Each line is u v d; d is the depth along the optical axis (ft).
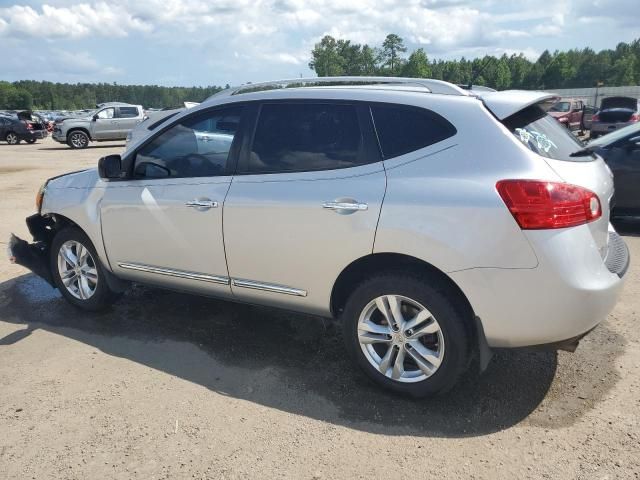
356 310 10.55
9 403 10.70
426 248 9.42
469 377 11.21
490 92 10.49
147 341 13.32
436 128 9.82
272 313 14.78
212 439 9.48
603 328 13.16
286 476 8.53
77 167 52.03
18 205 31.17
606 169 11.07
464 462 8.73
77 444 9.41
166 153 12.75
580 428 9.44
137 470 8.75
